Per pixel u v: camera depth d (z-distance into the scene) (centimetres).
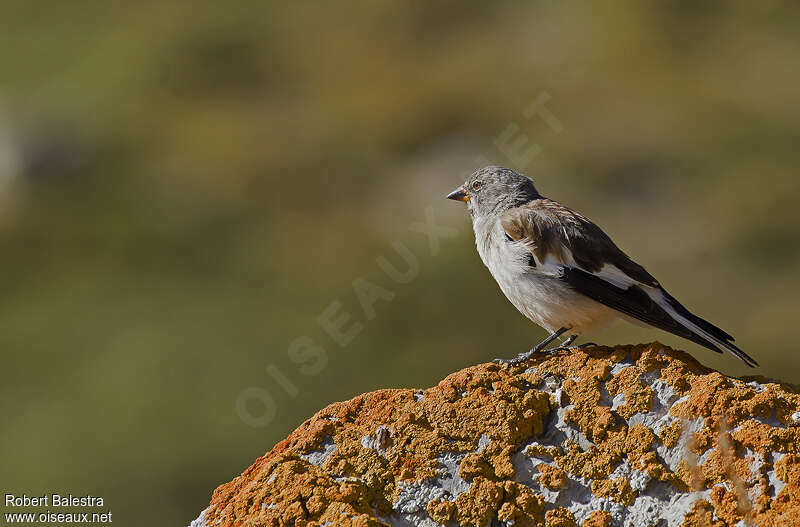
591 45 2756
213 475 1523
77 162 2448
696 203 2128
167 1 3341
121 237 2164
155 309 1920
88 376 1717
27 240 2180
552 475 475
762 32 2841
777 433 459
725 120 2350
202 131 2591
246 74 2927
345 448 493
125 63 2862
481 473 477
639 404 492
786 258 1927
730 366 1653
